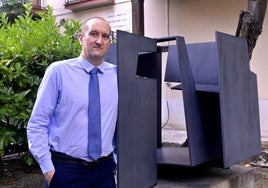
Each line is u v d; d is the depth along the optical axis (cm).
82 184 224
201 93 311
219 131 327
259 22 461
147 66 366
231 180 336
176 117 879
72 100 215
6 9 1005
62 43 370
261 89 759
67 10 1114
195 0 853
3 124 330
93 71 223
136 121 263
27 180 338
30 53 348
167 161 330
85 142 219
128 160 253
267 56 746
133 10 772
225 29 809
